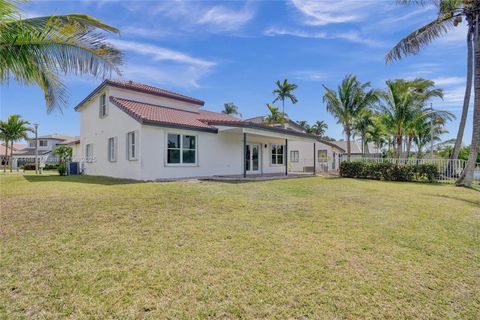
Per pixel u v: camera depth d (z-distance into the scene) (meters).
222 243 3.85
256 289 2.65
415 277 2.95
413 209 6.34
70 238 3.92
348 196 8.15
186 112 17.11
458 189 10.61
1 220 4.77
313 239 4.09
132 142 12.40
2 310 2.25
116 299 2.44
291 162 26.55
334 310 2.34
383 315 2.29
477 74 11.73
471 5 11.19
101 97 15.91
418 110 18.80
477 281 2.88
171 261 3.22
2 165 40.25
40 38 6.01
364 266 3.19
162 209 5.77
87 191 8.05
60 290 2.56
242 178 12.83
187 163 13.15
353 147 38.31
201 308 2.34
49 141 43.47
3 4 4.00
